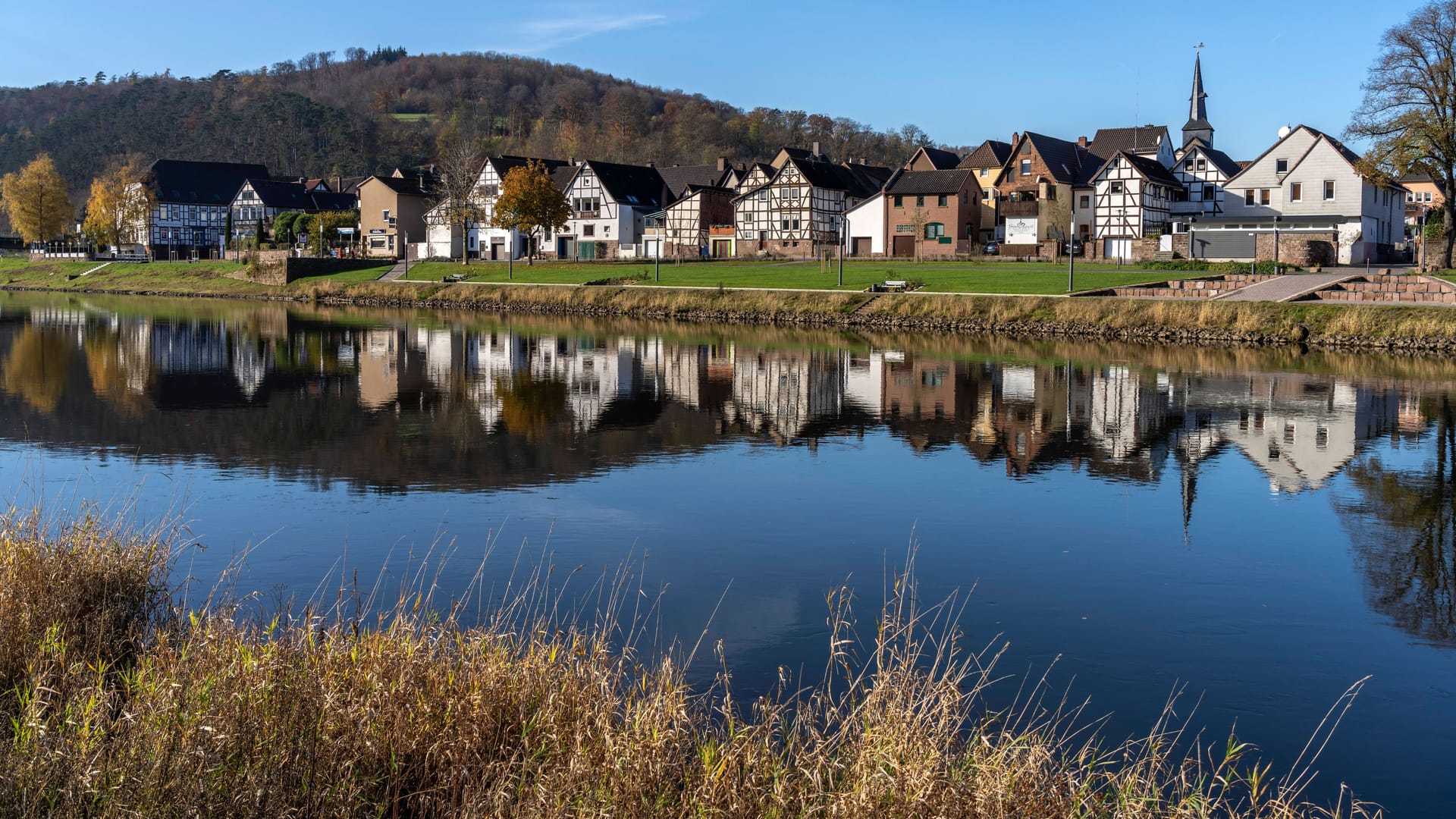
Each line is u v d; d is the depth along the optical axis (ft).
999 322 189.78
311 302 288.92
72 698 28.73
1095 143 341.00
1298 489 72.13
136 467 76.23
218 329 194.80
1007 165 310.65
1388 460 81.20
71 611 35.78
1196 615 47.42
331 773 25.77
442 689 28.60
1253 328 167.43
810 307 212.64
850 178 364.38
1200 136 351.87
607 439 89.20
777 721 33.06
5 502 64.34
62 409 101.71
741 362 143.02
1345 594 50.57
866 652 41.88
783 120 651.66
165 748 25.04
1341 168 262.06
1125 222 291.79
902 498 69.00
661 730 27.04
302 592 48.21
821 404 108.06
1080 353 155.33
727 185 380.99
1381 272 210.38
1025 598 49.60
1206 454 83.61
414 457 81.05
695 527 61.52
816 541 58.95
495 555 55.31
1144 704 37.93
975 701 37.60
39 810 23.76
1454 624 46.50
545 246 365.40
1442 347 153.38
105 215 426.51
